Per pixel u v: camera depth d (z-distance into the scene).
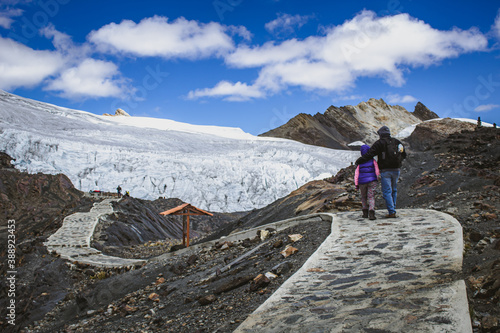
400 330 3.10
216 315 5.31
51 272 15.55
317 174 89.38
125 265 15.79
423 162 16.64
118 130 105.94
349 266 5.42
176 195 71.31
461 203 9.69
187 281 8.95
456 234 6.40
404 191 13.27
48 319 11.86
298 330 3.47
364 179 8.91
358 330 3.23
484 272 4.22
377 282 4.56
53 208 43.00
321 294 4.44
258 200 75.81
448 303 3.48
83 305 10.86
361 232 7.47
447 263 4.89
